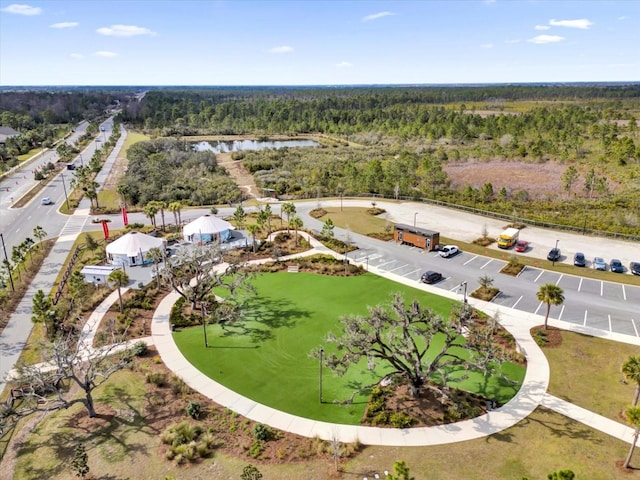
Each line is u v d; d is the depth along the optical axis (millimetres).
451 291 43250
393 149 127688
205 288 38156
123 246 49812
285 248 55781
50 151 132000
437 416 25516
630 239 57281
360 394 27766
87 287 42219
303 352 32562
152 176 89875
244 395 27625
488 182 84312
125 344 30656
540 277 46594
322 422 25188
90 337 34594
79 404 26703
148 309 39406
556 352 32469
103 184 90750
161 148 123562
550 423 24984
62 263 51656
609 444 23328
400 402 26797
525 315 38250
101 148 135625
